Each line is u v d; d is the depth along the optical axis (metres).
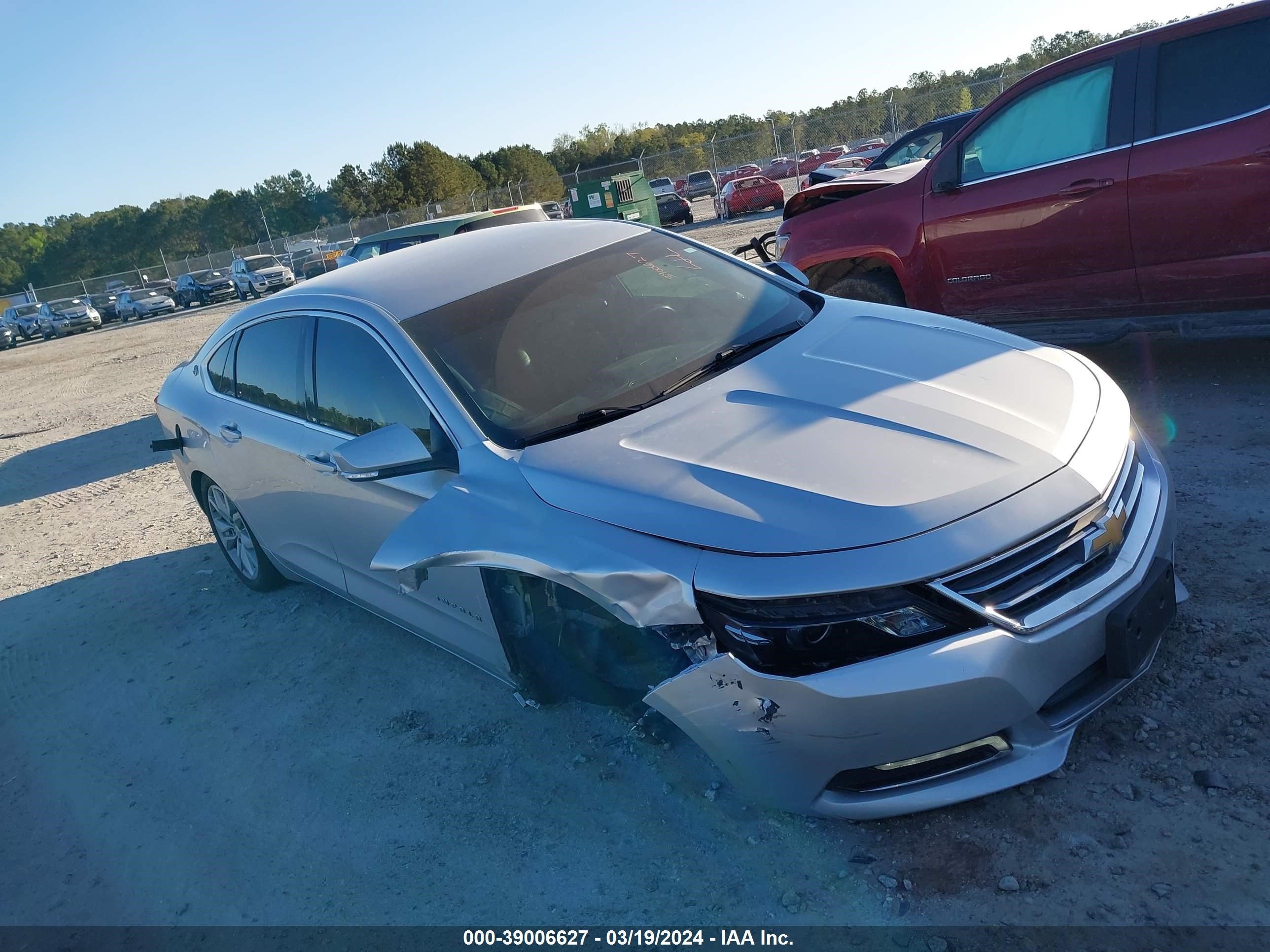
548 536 2.65
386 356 3.45
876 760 2.26
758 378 3.06
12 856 3.47
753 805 2.73
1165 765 2.54
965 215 5.59
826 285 6.50
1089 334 5.37
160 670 4.65
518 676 3.18
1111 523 2.45
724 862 2.57
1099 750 2.63
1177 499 3.98
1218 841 2.28
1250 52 4.52
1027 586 2.29
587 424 3.02
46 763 4.07
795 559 2.27
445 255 4.02
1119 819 2.40
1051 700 2.36
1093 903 2.19
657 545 2.44
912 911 2.29
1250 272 4.66
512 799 3.04
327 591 4.59
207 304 41.41
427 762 3.35
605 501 2.62
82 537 7.27
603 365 3.31
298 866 3.01
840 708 2.21
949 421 2.65
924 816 2.54
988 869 2.35
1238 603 3.12
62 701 4.61
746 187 28.44
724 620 2.30
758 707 2.30
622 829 2.79
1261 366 5.34
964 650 2.20
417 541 2.93
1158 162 4.78
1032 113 5.28
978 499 2.34
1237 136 4.52
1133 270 5.04
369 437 3.04
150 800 3.59
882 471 2.46
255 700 4.12
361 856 2.97
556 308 3.54
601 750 3.17
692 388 3.11
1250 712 2.64
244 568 5.24
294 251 45.53
